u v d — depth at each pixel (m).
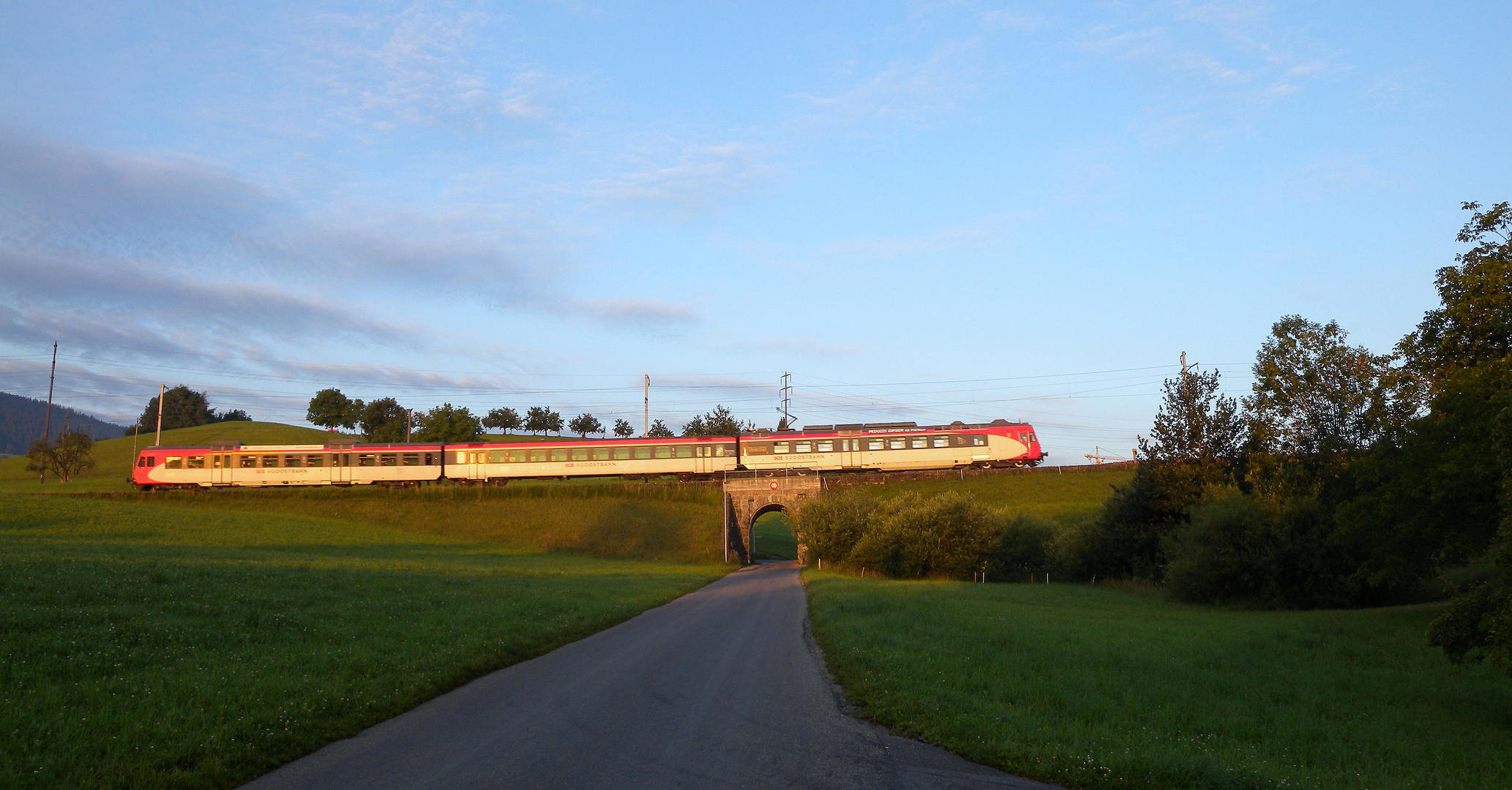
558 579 35.00
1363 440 34.66
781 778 8.12
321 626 16.17
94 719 9.08
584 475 71.31
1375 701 13.73
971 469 70.12
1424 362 27.80
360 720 10.41
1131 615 27.20
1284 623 24.77
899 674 13.38
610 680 13.82
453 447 72.44
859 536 51.44
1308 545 30.94
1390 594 31.73
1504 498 13.75
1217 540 32.44
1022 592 36.41
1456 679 16.06
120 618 14.70
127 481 90.75
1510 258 25.23
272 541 52.84
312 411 139.62
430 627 17.27
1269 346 39.16
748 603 29.91
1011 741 9.38
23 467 112.25
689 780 8.04
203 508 63.69
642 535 65.25
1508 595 12.73
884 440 69.69
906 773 8.39
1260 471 37.81
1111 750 9.09
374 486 75.06
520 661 15.93
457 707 11.54
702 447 70.88
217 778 7.90
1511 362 22.44
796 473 65.19
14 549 36.03
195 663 12.18
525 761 8.70
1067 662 15.45
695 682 13.58
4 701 9.47
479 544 62.62
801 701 12.03
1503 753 10.27
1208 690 13.75
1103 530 44.72
